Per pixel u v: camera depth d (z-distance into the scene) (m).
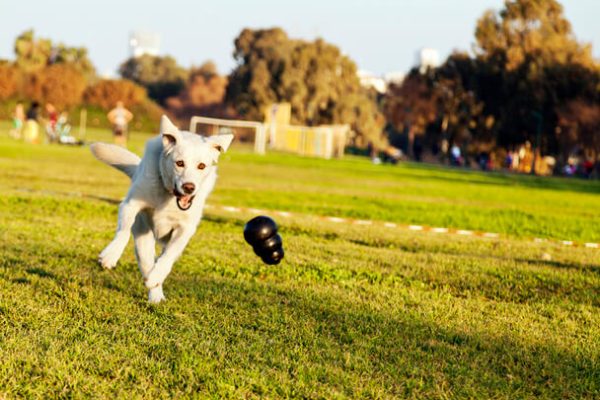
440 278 9.05
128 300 6.94
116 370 5.01
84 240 10.30
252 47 101.75
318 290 7.91
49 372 4.89
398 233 13.61
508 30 78.44
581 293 8.74
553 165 81.44
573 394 5.20
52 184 19.17
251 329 6.25
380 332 6.41
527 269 9.96
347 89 102.31
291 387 4.91
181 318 6.45
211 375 5.01
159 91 140.00
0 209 13.20
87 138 62.19
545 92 73.25
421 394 4.99
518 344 6.36
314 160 54.03
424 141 94.19
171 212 6.73
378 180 33.75
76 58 115.06
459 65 80.88
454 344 6.25
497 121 77.88
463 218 17.44
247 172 32.75
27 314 6.21
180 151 6.49
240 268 8.89
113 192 18.03
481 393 5.07
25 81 97.75
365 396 4.87
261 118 98.38
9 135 53.50
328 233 12.95
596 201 29.38
